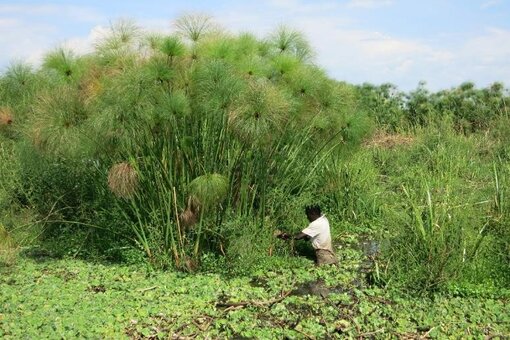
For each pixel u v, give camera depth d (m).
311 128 9.71
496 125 18.55
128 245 9.06
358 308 7.23
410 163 15.70
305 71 9.16
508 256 7.97
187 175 8.49
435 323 6.77
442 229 7.80
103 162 9.03
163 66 8.20
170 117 8.00
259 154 8.73
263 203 8.88
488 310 7.06
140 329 6.51
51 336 6.24
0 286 7.87
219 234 8.45
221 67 8.02
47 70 9.54
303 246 9.74
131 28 9.05
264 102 7.85
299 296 7.72
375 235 10.65
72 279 8.29
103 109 8.05
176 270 8.58
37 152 9.10
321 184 11.43
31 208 10.35
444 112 19.02
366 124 10.17
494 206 9.27
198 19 8.83
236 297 7.56
